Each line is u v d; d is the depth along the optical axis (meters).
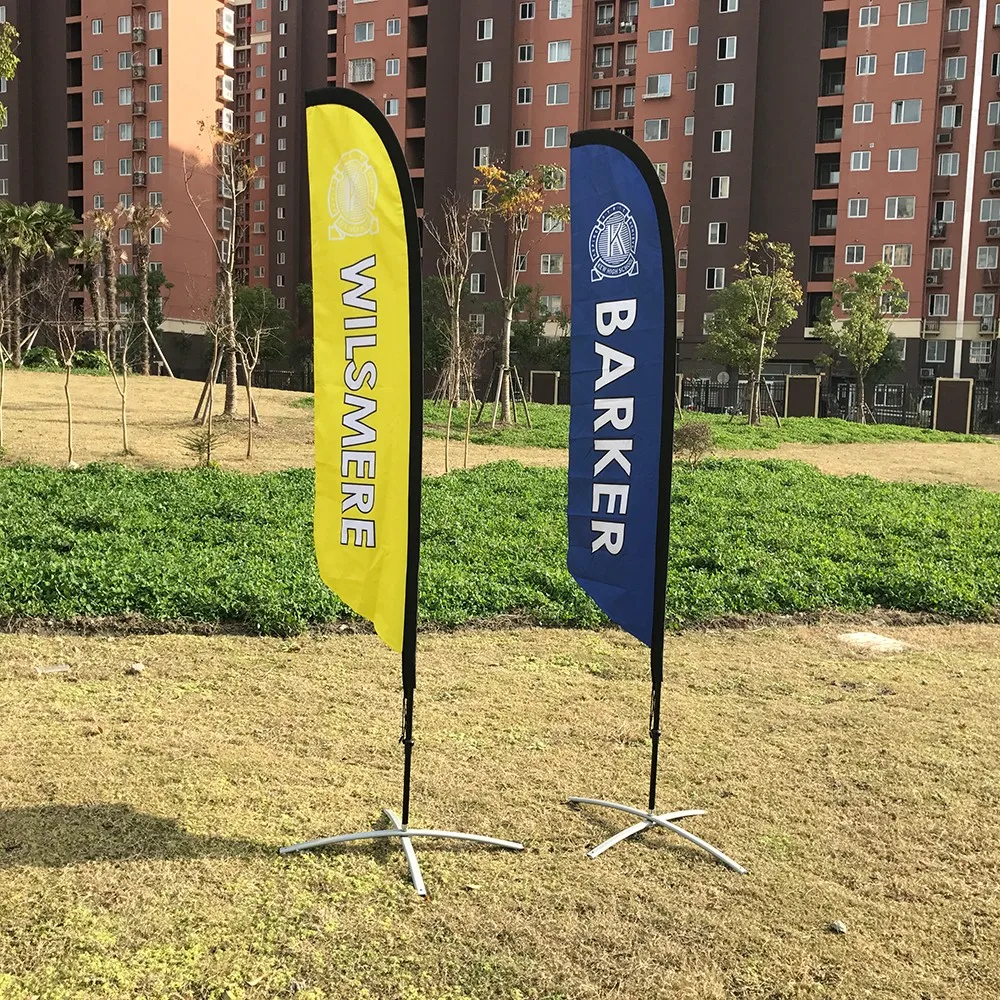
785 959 3.25
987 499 15.73
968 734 5.39
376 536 3.82
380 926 3.33
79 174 59.38
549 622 7.39
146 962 3.08
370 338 3.73
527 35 51.25
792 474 17.33
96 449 16.77
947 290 46.28
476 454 20.16
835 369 46.88
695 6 48.66
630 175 3.80
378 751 4.86
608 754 4.96
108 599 7.00
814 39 46.62
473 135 51.88
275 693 5.62
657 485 3.90
